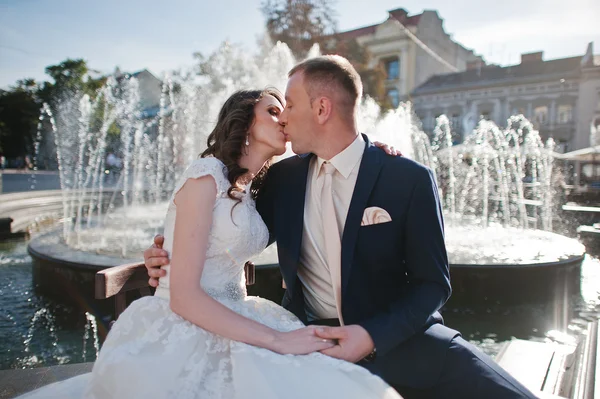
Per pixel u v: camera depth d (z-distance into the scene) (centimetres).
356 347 130
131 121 1903
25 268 581
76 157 2227
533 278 411
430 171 151
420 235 144
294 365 117
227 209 145
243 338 125
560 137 2977
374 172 149
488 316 403
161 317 133
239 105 156
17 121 3428
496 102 3133
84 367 210
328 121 148
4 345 339
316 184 157
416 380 138
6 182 1945
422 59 3481
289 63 1545
